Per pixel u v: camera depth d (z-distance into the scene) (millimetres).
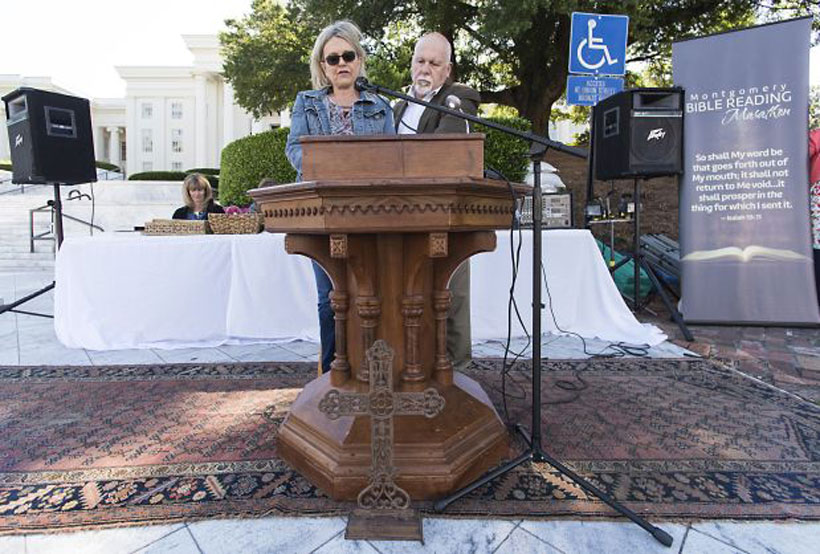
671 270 4605
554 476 1456
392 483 1223
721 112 3572
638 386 2256
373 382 1192
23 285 5664
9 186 14211
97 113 40125
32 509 1273
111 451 1596
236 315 3037
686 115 3658
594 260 3250
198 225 3199
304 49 11195
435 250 1213
